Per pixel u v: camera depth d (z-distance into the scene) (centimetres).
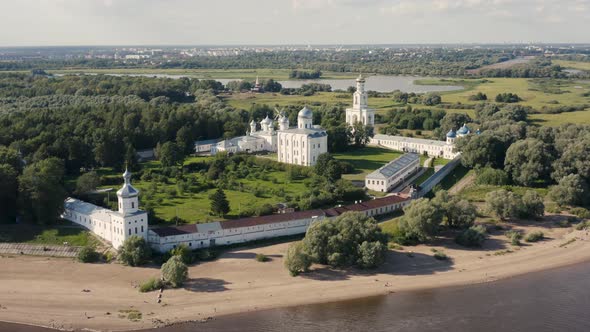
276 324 16675
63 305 17850
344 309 17562
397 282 19375
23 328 16575
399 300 18138
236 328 16450
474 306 17700
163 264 19425
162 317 17075
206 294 18488
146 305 17812
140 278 19662
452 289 18912
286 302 17988
